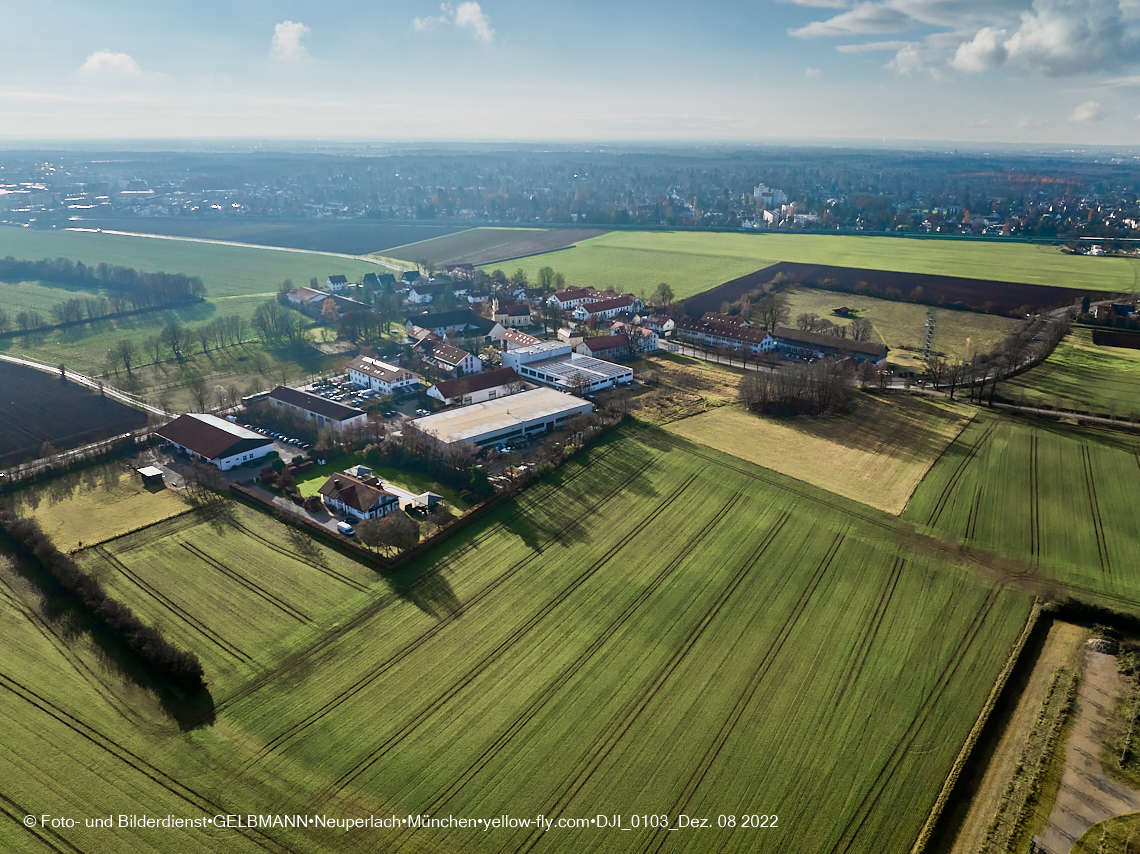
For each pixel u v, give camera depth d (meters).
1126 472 134.12
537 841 64.50
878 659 88.19
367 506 117.38
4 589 98.75
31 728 76.06
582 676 85.00
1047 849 64.38
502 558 108.19
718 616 96.00
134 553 107.88
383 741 75.31
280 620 93.75
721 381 188.38
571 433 147.12
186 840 64.19
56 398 172.62
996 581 103.62
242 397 175.88
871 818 67.06
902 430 154.00
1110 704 81.69
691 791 69.81
